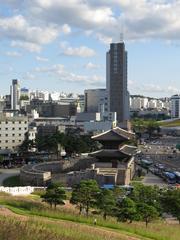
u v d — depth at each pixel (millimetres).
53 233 64000
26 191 148625
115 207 105812
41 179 180750
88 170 186375
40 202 117625
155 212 102250
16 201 113688
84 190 109562
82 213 108875
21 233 59781
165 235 92250
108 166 194375
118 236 82562
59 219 97000
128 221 103438
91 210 117688
